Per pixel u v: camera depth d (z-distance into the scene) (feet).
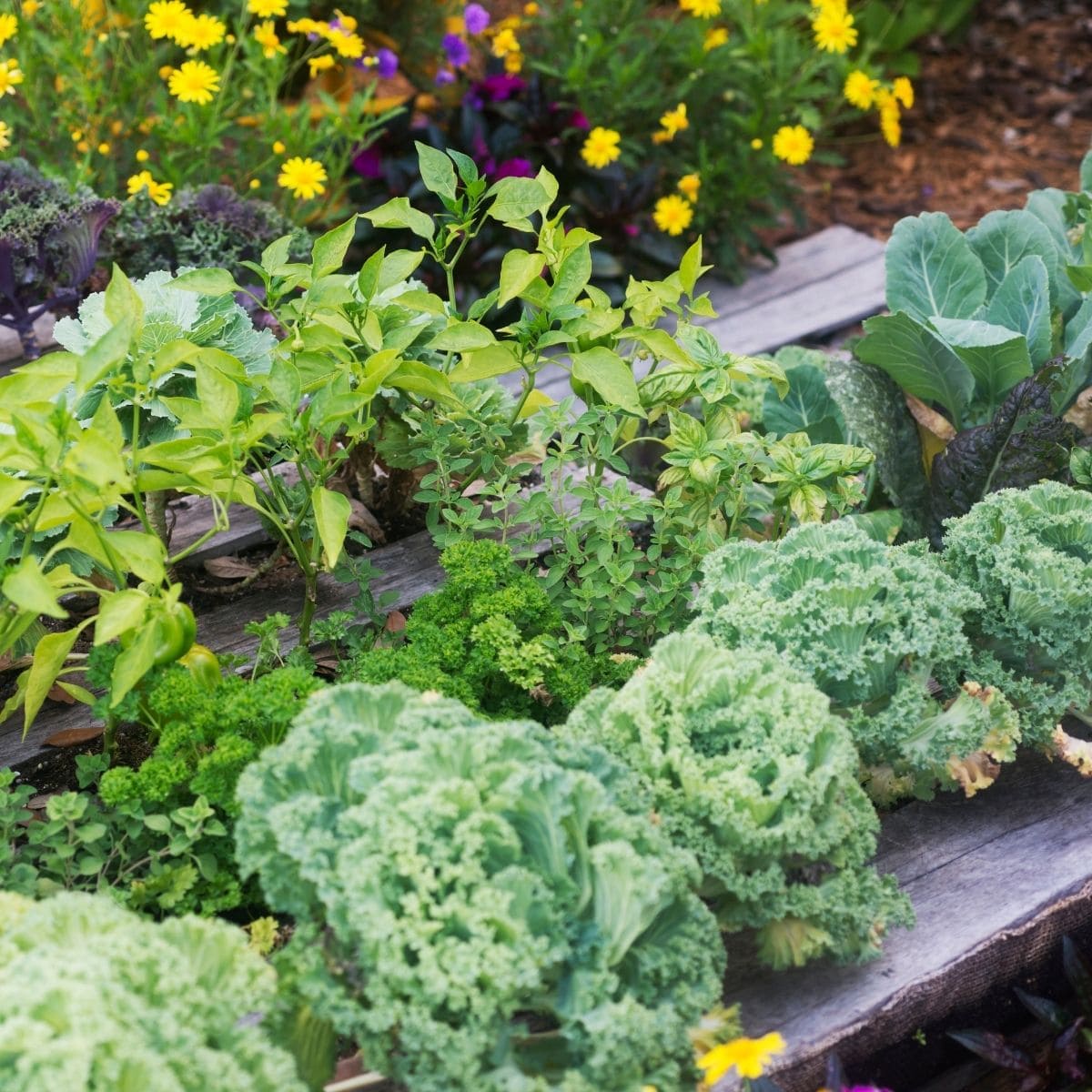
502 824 5.77
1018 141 12.65
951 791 6.83
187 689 6.38
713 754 6.24
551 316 6.84
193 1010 5.60
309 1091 5.87
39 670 6.57
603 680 6.93
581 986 5.74
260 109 9.20
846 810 6.23
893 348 7.66
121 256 8.36
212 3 10.20
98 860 6.38
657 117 10.37
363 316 6.91
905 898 6.34
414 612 6.80
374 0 10.73
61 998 5.43
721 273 10.06
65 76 9.00
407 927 5.67
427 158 6.90
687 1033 5.83
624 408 6.83
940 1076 6.70
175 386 7.13
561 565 7.01
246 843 5.91
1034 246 7.93
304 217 9.40
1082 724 7.15
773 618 6.51
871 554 6.63
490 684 6.79
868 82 10.03
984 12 14.75
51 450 6.18
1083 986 6.61
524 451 7.60
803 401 8.11
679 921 5.93
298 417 6.81
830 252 10.42
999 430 7.34
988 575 6.81
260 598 7.51
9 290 7.95
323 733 5.96
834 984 6.32
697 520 7.18
